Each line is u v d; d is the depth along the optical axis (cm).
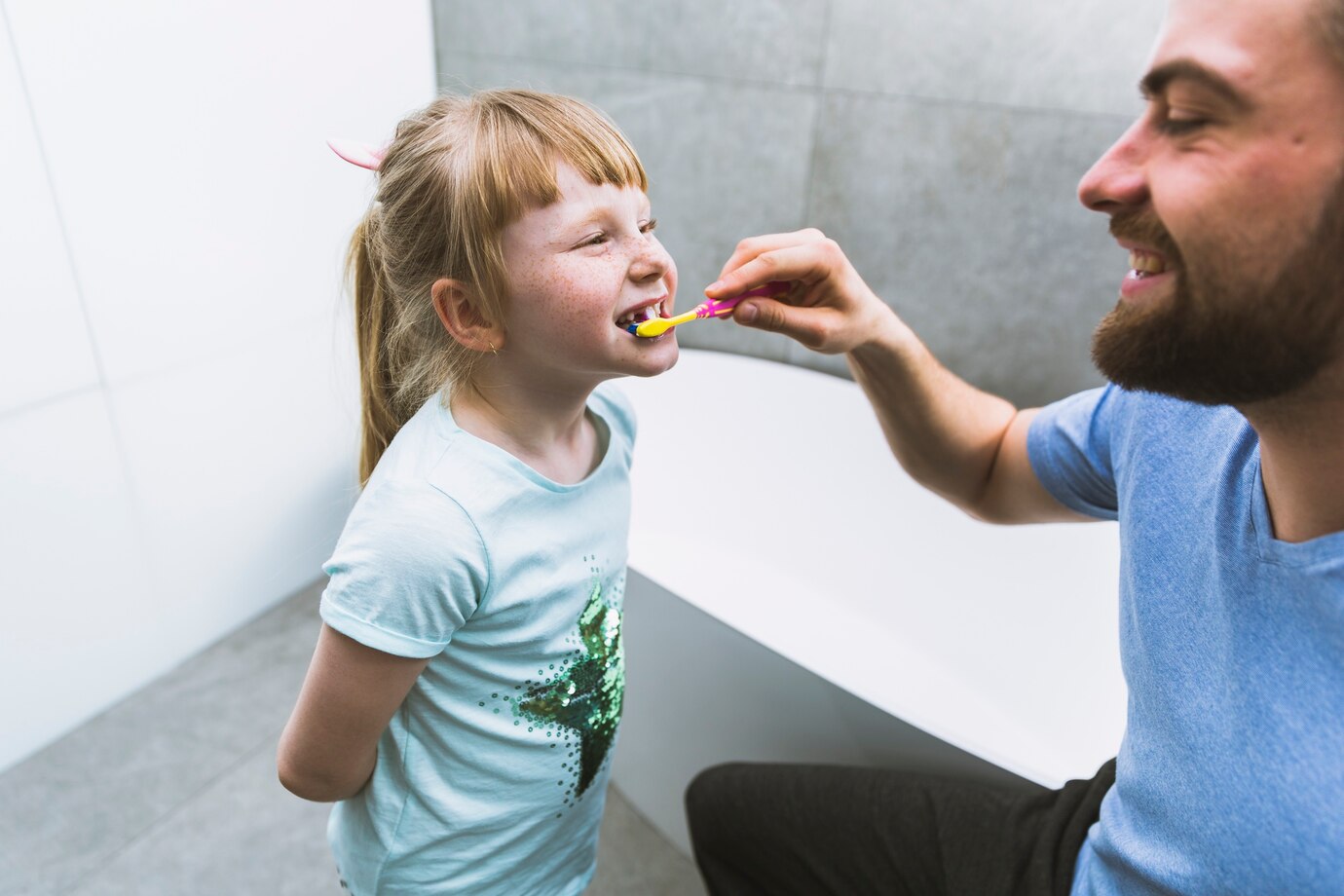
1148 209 50
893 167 174
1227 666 57
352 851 79
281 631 175
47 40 121
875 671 172
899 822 87
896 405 88
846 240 185
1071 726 156
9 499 133
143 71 132
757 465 195
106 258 135
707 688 120
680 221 197
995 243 172
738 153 186
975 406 91
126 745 149
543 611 69
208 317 151
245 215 152
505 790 76
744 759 122
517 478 65
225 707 158
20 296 127
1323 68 42
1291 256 45
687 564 193
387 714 68
